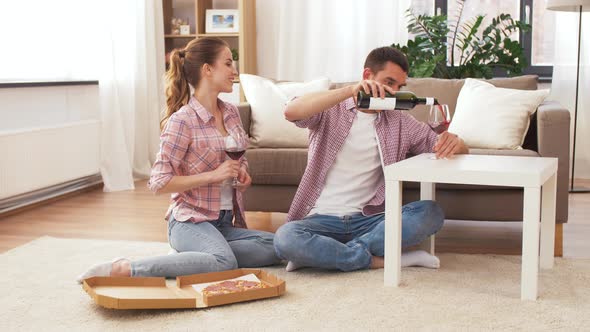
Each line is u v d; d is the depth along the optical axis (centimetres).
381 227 262
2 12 424
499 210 308
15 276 263
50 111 450
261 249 266
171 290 230
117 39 496
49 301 232
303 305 223
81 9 477
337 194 272
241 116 366
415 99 245
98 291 226
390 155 272
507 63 479
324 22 545
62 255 297
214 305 222
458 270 265
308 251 253
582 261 281
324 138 273
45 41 454
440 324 206
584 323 207
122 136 483
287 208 335
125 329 205
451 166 235
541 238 268
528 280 228
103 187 492
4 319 215
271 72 572
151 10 530
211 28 557
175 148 251
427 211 262
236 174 253
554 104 332
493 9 545
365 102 241
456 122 343
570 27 512
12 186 395
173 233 258
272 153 331
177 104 266
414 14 547
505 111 335
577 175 525
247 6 540
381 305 223
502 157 261
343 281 249
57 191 456
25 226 364
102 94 478
